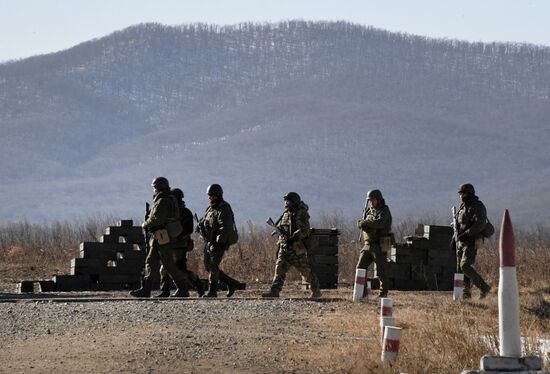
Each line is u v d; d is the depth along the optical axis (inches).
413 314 1615.4
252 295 2180.1
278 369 1195.3
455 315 1596.9
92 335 1371.8
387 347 1198.9
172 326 1456.7
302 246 1905.8
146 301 1771.7
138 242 2379.4
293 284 2677.2
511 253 904.9
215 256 1956.2
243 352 1278.3
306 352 1288.1
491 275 2842.0
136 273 2379.4
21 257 3631.9
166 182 1916.8
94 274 2361.0
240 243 3548.2
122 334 1378.0
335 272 2491.4
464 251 1959.9
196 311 1616.6
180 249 1958.7
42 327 1448.1
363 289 1851.6
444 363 1199.6
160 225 1900.8
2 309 1642.5
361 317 1585.9
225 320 1529.3
